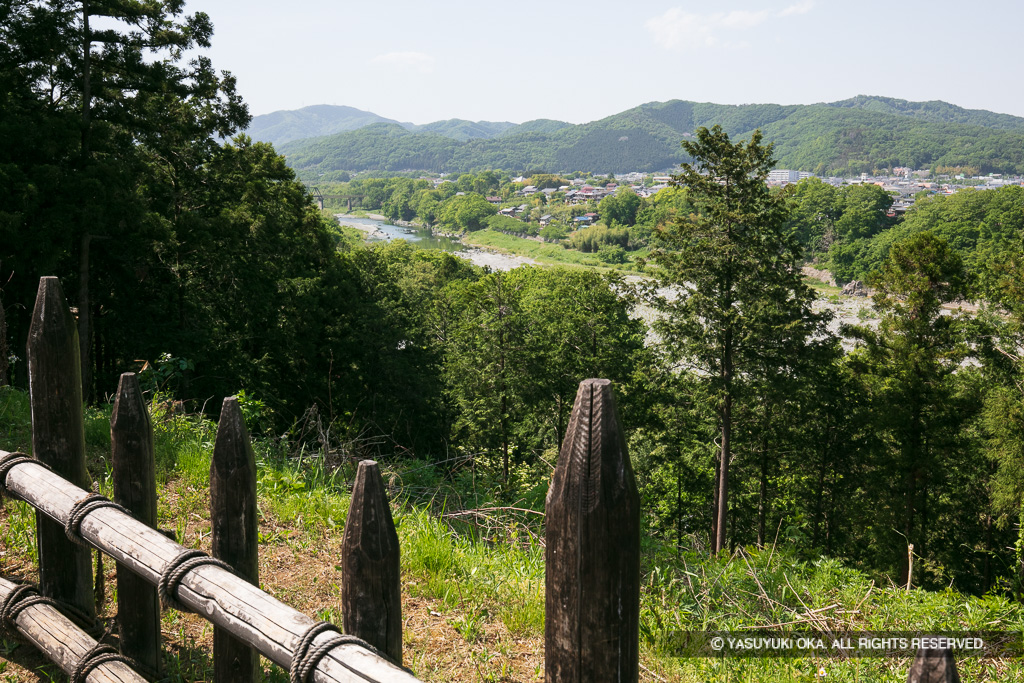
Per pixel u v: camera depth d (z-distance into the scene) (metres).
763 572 5.23
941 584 24.92
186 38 21.61
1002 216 111.12
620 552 1.38
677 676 3.71
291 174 29.88
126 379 2.46
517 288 33.50
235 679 2.18
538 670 3.23
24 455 2.67
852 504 26.91
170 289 22.59
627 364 29.38
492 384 29.58
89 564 2.79
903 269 26.20
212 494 2.22
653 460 28.23
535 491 8.48
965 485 26.92
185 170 24.44
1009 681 4.00
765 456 27.20
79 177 17.88
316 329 27.39
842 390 26.66
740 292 24.72
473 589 3.99
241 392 7.48
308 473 5.85
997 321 25.28
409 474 7.40
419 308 40.25
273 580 3.79
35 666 2.62
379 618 1.76
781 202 24.67
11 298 18.39
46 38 18.62
